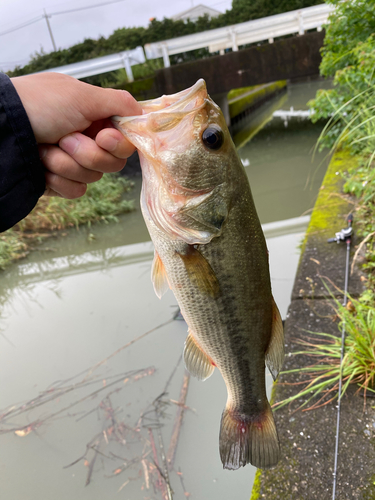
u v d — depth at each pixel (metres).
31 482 0.43
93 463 0.43
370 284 0.50
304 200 1.16
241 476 0.40
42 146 0.24
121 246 1.12
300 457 0.33
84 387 0.55
